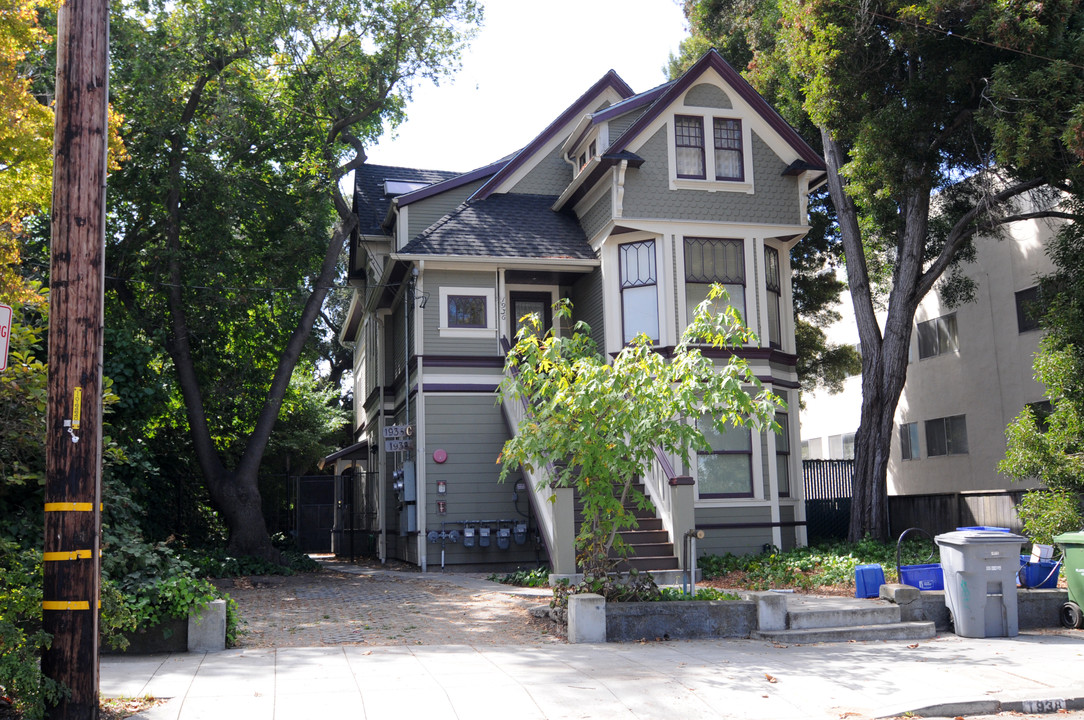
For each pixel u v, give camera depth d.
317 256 22.50
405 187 23.80
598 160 18.14
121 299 20.06
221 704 7.14
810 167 19.06
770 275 19.39
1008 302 23.77
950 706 7.41
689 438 10.41
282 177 21.67
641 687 7.82
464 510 18.78
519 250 19.36
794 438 19.28
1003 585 10.64
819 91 17.73
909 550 17.14
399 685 7.82
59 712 6.15
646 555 15.16
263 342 23.23
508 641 10.23
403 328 21.78
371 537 25.05
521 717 6.90
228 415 22.45
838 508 24.09
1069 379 14.92
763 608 10.52
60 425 6.34
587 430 10.36
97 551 6.41
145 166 18.64
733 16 25.00
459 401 19.06
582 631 10.12
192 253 20.11
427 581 16.42
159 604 9.44
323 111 21.08
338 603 13.59
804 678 8.24
